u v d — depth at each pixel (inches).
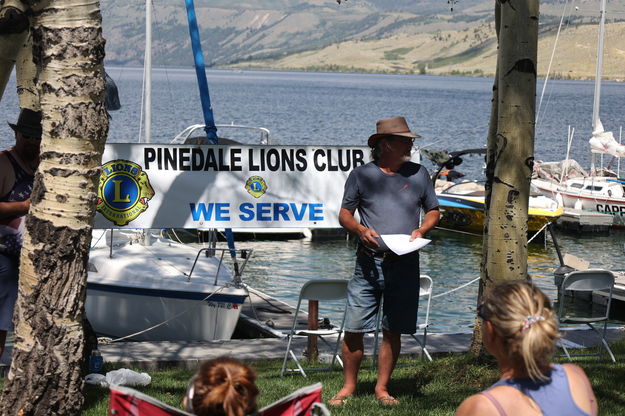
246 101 5270.7
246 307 623.8
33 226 245.8
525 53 329.7
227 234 525.3
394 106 5324.8
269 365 399.2
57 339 248.7
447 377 354.3
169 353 412.2
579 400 124.6
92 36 238.8
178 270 543.2
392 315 293.1
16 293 295.0
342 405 300.5
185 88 7229.3
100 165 249.3
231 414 123.5
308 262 978.1
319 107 4837.6
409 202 289.9
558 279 755.4
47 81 239.9
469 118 4229.8
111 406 160.4
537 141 2812.5
